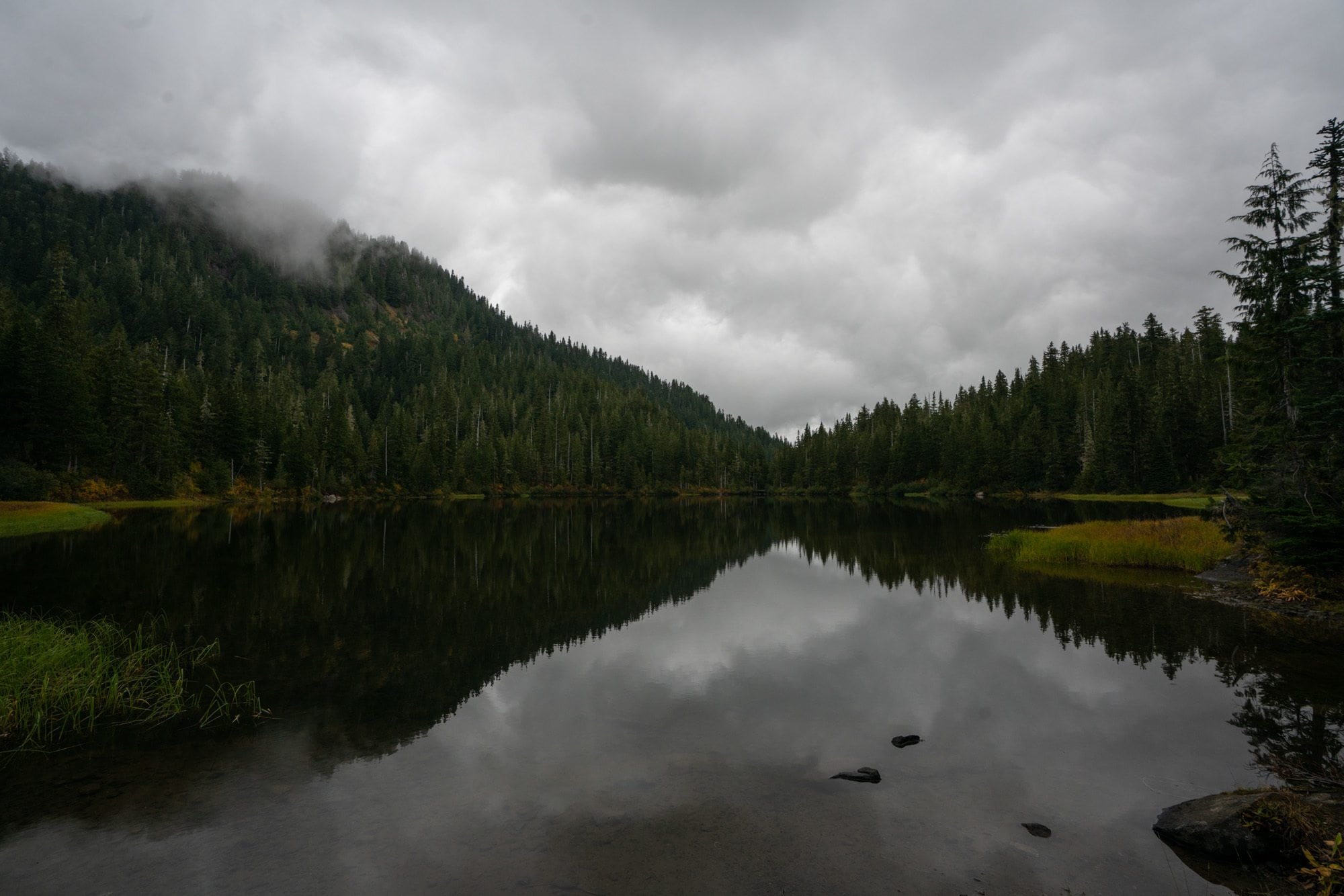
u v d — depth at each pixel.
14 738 9.40
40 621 13.87
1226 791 7.48
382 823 7.00
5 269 152.25
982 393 119.62
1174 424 71.06
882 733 9.59
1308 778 7.75
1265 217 19.28
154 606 18.58
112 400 63.62
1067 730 9.62
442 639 15.68
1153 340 102.81
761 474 138.38
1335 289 17.69
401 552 32.88
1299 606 17.11
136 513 53.53
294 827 6.93
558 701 11.26
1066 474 86.56
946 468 100.25
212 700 11.25
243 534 39.59
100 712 10.49
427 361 170.50
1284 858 5.99
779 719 10.28
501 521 58.16
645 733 9.71
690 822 6.92
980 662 13.41
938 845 6.43
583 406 153.00
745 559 31.25
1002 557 28.89
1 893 5.79
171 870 6.13
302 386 134.50
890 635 15.91
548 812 7.20
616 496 123.50
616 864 6.11
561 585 23.83
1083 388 92.12
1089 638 14.89
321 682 12.29
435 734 9.70
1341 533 16.92
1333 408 16.78
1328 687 11.27
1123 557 25.42
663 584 24.17
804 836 6.62
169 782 8.06
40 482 49.25
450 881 5.86
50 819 7.14
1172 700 10.81
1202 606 17.80
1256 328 19.14
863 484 120.12
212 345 136.25
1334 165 18.09
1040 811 7.17
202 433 73.81
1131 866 6.05
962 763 8.48
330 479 87.25
